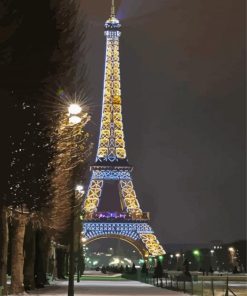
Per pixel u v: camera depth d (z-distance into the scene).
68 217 73.44
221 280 115.38
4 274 50.66
